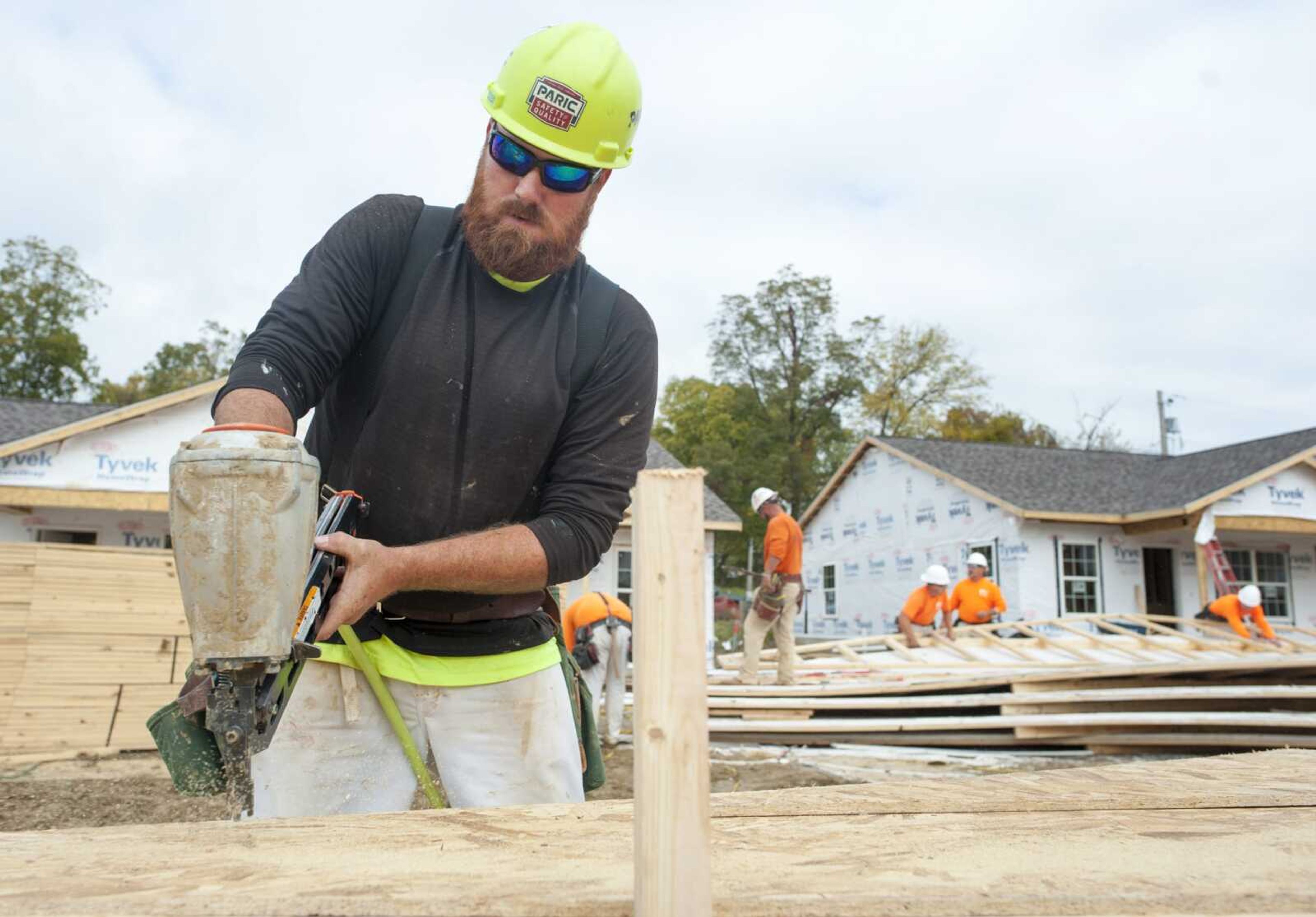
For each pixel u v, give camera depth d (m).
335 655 1.98
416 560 1.62
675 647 0.81
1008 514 15.19
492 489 1.97
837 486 20.77
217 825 1.31
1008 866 1.14
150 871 1.08
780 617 8.21
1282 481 15.14
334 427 2.01
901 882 1.06
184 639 6.98
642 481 0.82
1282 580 16.12
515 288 1.95
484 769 2.10
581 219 1.92
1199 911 1.01
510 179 1.83
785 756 7.16
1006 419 37.34
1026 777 1.69
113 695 6.71
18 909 0.94
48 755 6.47
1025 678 7.24
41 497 10.62
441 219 1.98
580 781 2.25
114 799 5.25
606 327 2.06
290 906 0.95
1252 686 7.40
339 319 1.77
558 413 1.96
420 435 1.90
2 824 4.67
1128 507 15.21
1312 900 1.04
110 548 6.84
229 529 1.06
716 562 33.62
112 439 10.89
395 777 2.08
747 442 36.12
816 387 38.19
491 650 2.09
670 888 0.79
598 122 1.83
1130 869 1.14
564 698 2.23
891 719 7.46
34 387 31.84
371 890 1.01
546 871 1.09
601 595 6.98
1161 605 16.34
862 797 1.50
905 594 18.09
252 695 1.14
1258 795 1.51
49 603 6.61
